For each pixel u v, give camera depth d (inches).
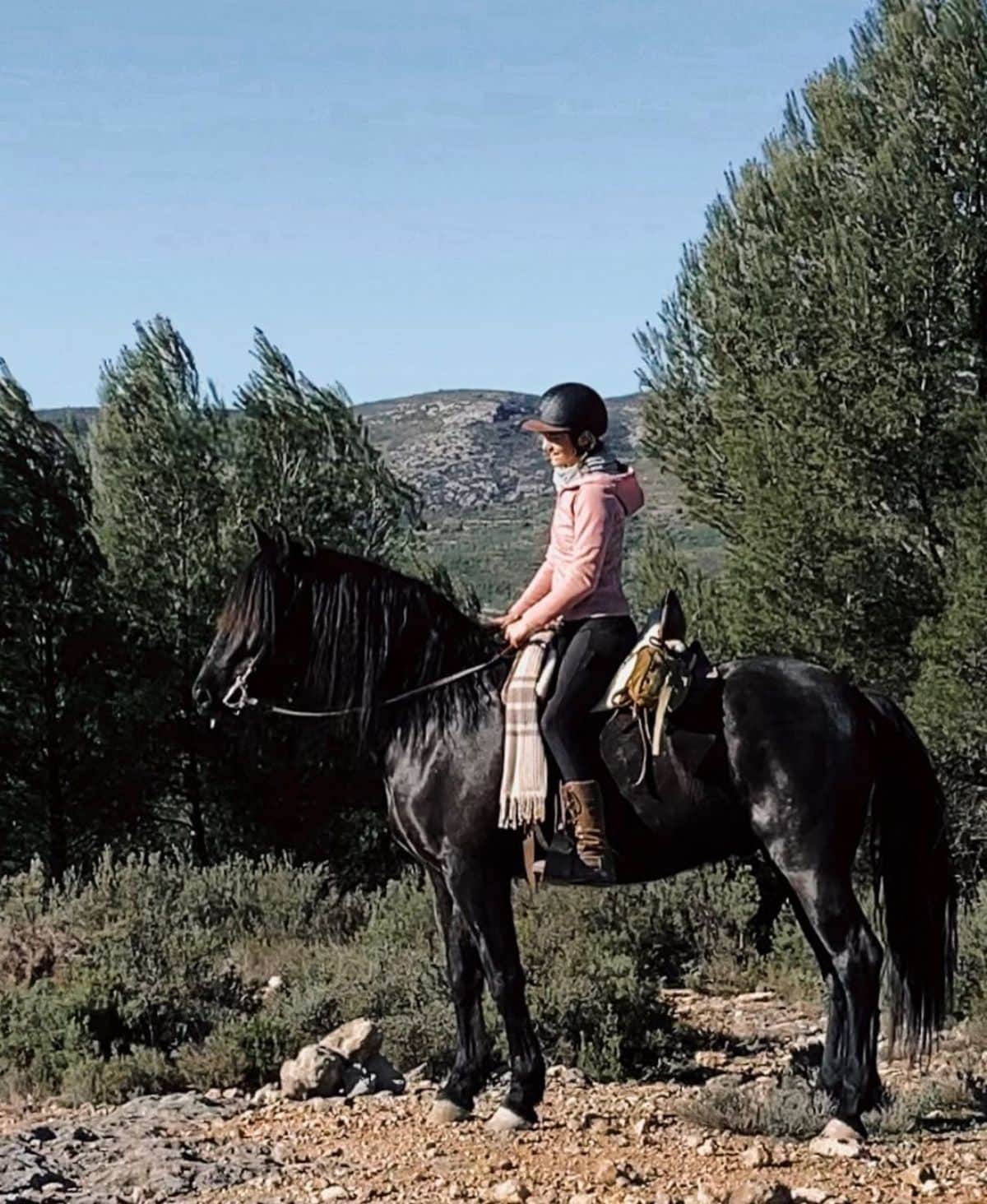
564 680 269.7
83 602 1133.7
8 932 488.1
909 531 930.7
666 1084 354.6
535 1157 263.6
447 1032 368.8
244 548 1163.3
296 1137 288.5
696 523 1025.5
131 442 1188.5
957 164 912.3
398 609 289.3
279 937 551.2
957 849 882.1
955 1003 415.2
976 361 914.1
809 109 991.6
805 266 947.3
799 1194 235.5
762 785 264.8
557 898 486.9
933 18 940.0
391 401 5211.6
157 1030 404.5
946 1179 247.0
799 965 490.0
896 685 893.8
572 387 279.0
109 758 1144.8
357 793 1147.3
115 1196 251.9
